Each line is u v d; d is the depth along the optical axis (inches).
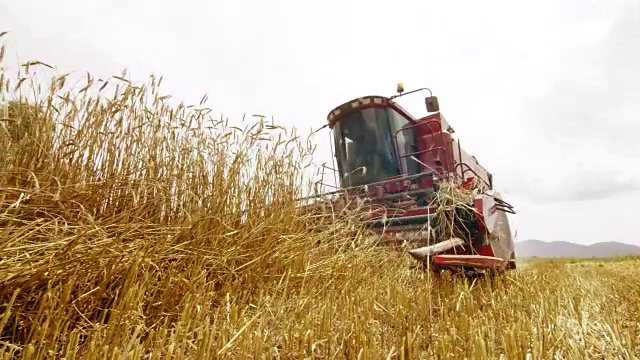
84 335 70.8
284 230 131.0
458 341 82.4
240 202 121.3
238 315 89.4
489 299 119.3
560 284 169.3
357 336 77.0
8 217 70.0
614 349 84.2
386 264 151.9
